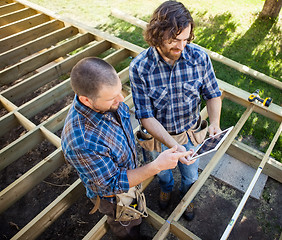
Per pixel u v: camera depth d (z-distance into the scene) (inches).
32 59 141.6
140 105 66.0
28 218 110.2
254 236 100.6
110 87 42.8
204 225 103.9
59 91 127.0
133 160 61.6
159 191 114.7
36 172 89.7
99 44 154.8
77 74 42.2
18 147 100.4
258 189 112.8
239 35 217.2
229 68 179.9
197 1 270.5
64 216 109.2
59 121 113.4
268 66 185.2
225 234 64.8
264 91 163.0
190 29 55.2
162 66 60.9
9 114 110.8
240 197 112.0
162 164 53.6
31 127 107.0
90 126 47.6
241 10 252.4
